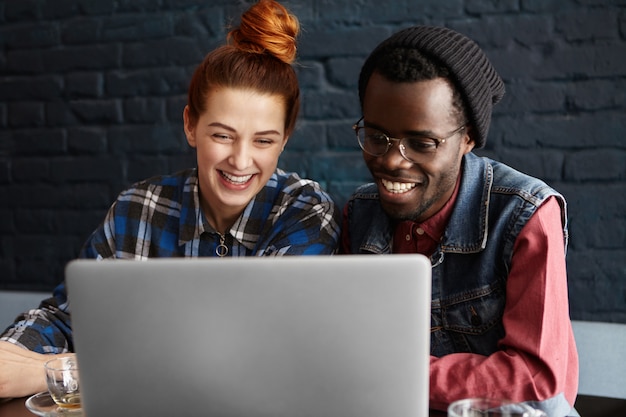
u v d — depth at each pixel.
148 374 0.88
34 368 1.21
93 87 2.23
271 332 0.85
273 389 0.87
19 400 1.20
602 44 1.90
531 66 1.94
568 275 1.94
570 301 1.94
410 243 1.41
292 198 1.54
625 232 1.91
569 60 1.92
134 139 2.21
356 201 1.52
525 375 1.12
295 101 1.47
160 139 2.19
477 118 1.26
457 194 1.36
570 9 1.92
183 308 0.86
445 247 1.35
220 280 0.85
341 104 2.06
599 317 1.93
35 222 2.29
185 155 2.18
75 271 0.86
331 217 1.51
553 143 1.94
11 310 2.00
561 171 1.94
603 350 1.66
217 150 1.42
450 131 1.23
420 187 1.26
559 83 1.93
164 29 2.17
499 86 1.34
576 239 1.94
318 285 0.84
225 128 1.40
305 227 1.49
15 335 1.36
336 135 2.07
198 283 0.85
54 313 1.44
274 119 1.42
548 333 1.19
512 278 1.26
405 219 1.31
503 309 1.32
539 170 1.95
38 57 2.27
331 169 2.08
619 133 1.90
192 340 0.86
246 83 1.39
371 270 0.83
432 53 1.20
